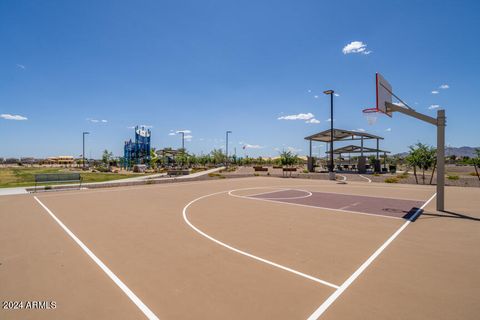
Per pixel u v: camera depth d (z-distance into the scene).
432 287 4.14
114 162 77.88
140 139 59.66
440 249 5.91
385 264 5.05
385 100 10.78
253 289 4.07
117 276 4.54
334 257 5.41
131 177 31.08
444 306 3.59
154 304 3.65
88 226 7.88
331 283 4.27
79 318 3.33
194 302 3.70
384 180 24.11
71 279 4.42
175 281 4.35
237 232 7.25
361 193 15.59
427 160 20.72
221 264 5.05
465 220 8.72
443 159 10.23
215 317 3.33
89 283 4.29
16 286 4.18
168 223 8.26
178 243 6.31
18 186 18.78
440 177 10.25
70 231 7.34
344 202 12.34
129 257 5.41
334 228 7.68
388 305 3.61
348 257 5.41
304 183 22.06
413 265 5.00
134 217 9.09
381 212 9.99
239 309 3.51
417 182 21.55
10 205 11.40
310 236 6.89
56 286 4.18
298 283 4.27
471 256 5.48
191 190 17.02
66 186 17.42
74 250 5.82
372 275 4.57
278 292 3.98
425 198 13.53
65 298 3.82
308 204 11.78
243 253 5.64
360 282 4.31
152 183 21.61
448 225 8.05
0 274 4.62
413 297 3.83
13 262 5.15
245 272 4.70
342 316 3.34
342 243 6.31
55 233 7.14
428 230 7.48
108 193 15.42
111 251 5.76
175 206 11.20
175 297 3.84
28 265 5.01
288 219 8.81
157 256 5.47
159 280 4.39
